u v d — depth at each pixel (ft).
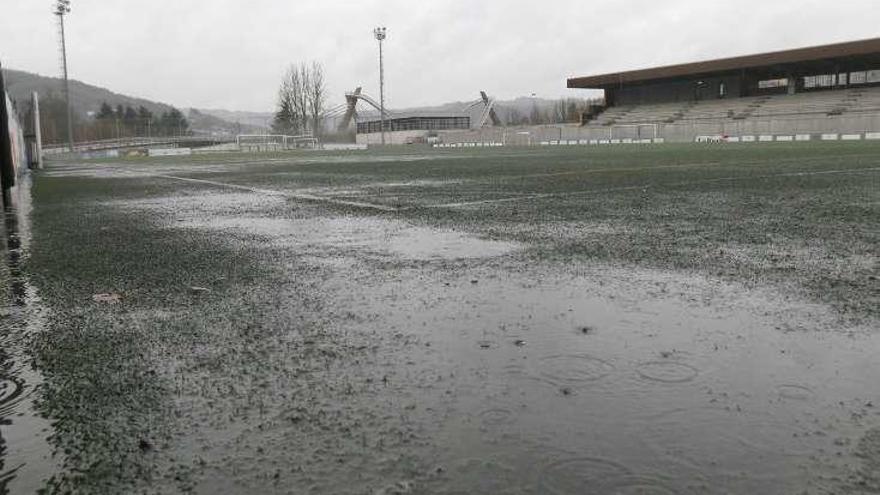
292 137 236.84
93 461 6.05
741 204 26.05
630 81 217.36
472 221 22.85
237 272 14.82
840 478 5.53
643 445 6.11
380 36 209.97
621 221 21.79
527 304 11.31
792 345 8.82
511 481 5.53
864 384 7.46
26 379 8.17
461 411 6.93
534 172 52.01
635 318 10.30
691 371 7.95
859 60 171.94
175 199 36.09
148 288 13.33
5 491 5.56
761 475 5.57
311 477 5.68
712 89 208.33
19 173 70.28
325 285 13.24
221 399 7.39
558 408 6.95
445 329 9.92
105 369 8.46
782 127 152.56
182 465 5.94
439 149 178.70
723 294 11.69
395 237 19.70
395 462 5.89
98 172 81.10
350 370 8.22
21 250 19.19
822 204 25.59
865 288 11.93
